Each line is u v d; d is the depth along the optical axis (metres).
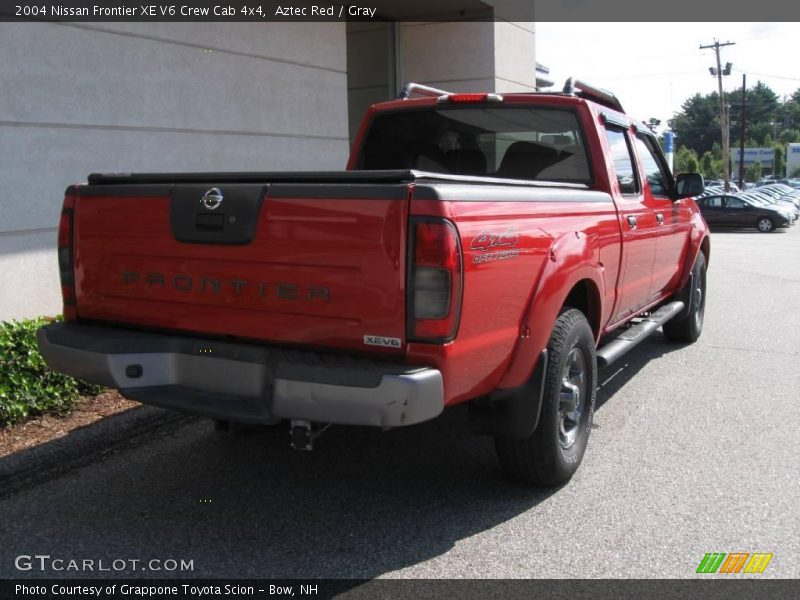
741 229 27.81
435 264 3.00
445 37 13.91
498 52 13.76
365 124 5.56
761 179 100.44
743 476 4.36
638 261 5.35
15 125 6.64
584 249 4.10
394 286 3.05
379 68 14.44
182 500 4.03
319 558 3.43
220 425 4.18
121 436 4.87
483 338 3.29
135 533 3.66
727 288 12.05
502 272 3.37
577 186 4.65
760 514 3.87
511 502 4.02
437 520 3.81
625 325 6.09
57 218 7.05
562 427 4.13
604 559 3.43
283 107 9.66
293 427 3.23
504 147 5.20
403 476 4.36
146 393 3.47
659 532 3.68
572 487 4.21
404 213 3.02
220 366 3.38
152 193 3.55
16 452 4.37
